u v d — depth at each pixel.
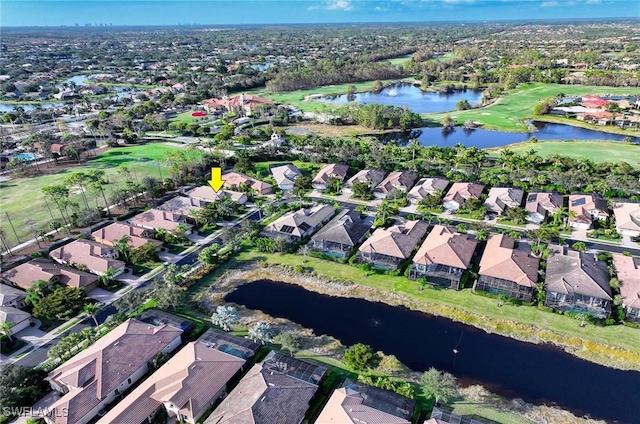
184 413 52.12
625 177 112.44
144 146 170.50
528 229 96.56
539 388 57.41
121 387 57.53
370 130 195.25
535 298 73.25
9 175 139.75
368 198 117.12
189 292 79.75
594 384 57.78
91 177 116.94
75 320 72.69
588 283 71.19
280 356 61.62
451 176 125.69
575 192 111.94
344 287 80.06
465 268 79.06
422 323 70.25
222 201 110.94
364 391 54.91
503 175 122.69
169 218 102.06
